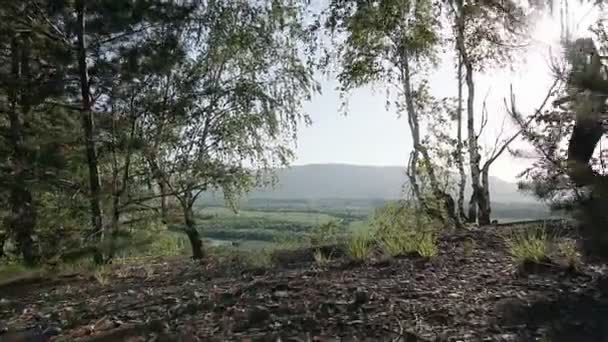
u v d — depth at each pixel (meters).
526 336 3.68
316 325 4.20
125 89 10.73
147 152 11.31
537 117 6.08
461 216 10.85
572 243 5.40
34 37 10.15
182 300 5.62
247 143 13.48
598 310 4.08
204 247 12.34
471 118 11.23
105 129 10.64
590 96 4.45
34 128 10.54
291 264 7.63
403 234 7.73
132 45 10.66
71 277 9.10
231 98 12.84
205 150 12.85
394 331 3.94
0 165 9.97
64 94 10.27
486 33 10.72
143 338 4.36
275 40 13.44
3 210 10.55
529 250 5.54
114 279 8.43
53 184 10.15
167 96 11.91
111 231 10.10
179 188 12.26
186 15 11.23
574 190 4.64
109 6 10.12
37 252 9.80
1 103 10.61
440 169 10.72
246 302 5.07
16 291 8.02
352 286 5.28
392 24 10.94
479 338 3.68
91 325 5.00
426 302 4.57
